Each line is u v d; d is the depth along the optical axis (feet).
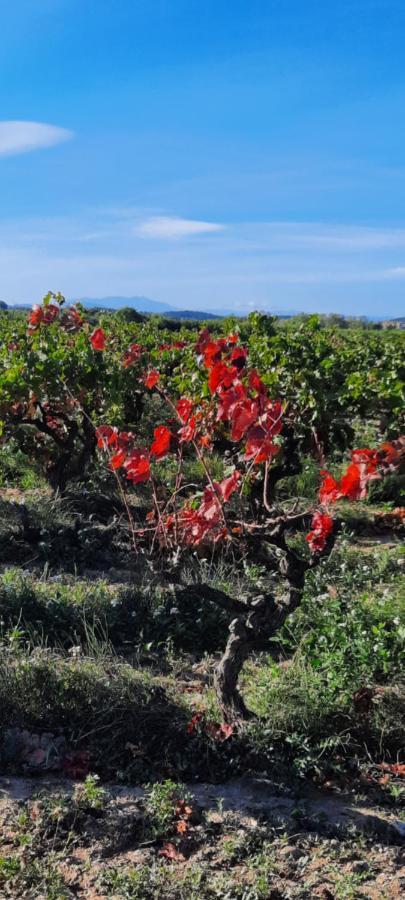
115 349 34.68
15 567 21.97
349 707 14.19
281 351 28.07
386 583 22.04
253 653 17.76
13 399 26.53
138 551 22.44
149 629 18.31
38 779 12.98
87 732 13.83
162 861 11.08
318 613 18.72
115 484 29.68
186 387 26.22
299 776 12.96
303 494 29.81
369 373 28.53
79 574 21.79
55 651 16.72
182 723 13.89
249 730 13.52
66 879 10.62
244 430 12.57
